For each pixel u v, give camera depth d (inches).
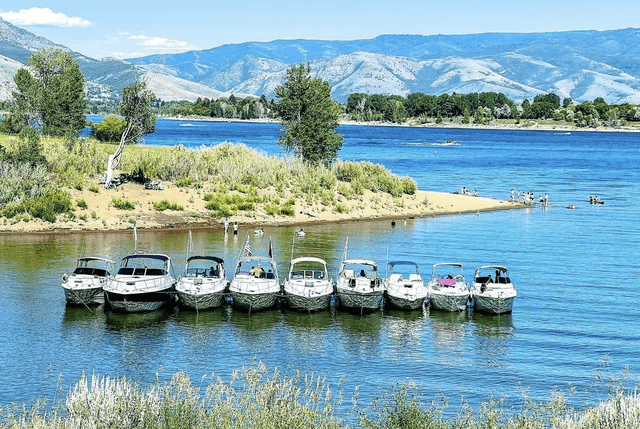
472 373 1428.4
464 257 2504.9
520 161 6978.4
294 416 938.7
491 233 3029.0
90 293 1817.2
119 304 1768.0
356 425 1153.4
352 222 3248.0
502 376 1413.6
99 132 4992.6
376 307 1877.5
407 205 3612.2
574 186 4913.9
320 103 4030.5
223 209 3080.7
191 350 1535.4
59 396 1258.6
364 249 2610.7
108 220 2842.0
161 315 1795.0
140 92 3083.2
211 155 3676.2
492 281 1942.7
